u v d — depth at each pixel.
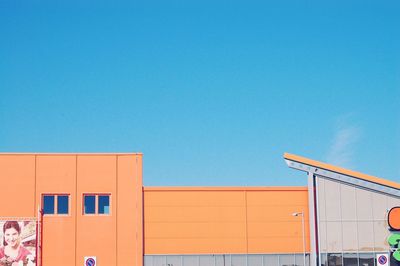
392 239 56.41
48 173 55.78
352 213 56.91
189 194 57.03
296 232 57.19
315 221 56.75
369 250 56.59
